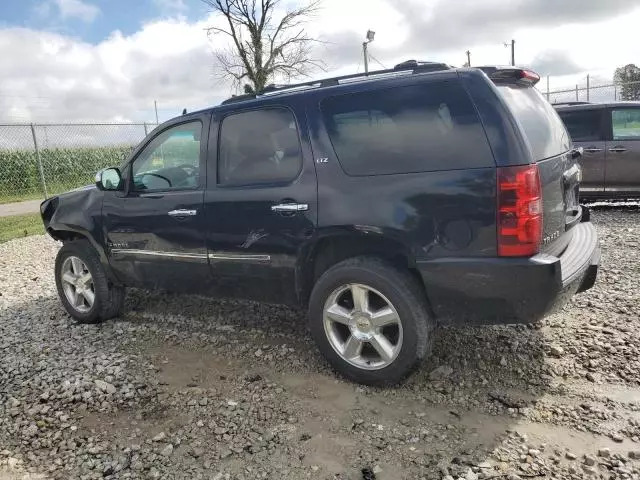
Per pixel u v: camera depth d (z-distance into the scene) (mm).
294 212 3510
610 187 8812
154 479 2660
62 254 5008
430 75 3158
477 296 3043
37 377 3828
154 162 4367
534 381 3395
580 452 2682
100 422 3217
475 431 2916
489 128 2953
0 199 17516
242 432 3023
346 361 3486
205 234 3969
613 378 3357
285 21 15430
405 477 2572
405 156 3166
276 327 4570
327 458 2752
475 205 2959
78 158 19672
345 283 3387
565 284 2998
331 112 3432
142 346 4340
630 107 8609
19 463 2842
